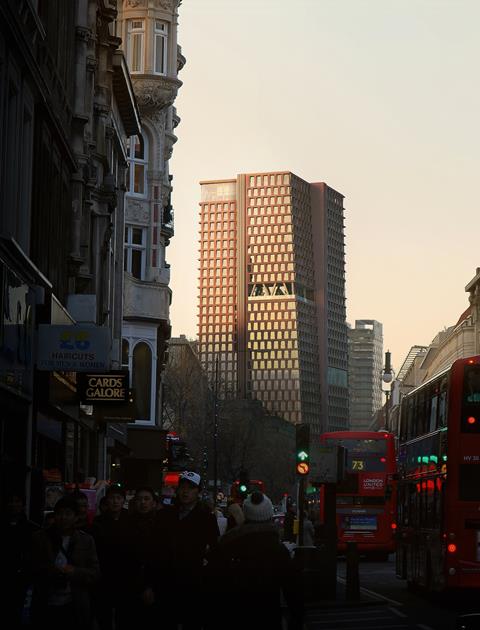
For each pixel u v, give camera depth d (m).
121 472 73.88
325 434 61.12
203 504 14.85
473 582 29.67
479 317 182.25
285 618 27.69
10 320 27.34
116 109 60.69
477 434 29.78
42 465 35.78
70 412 40.28
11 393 28.03
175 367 135.62
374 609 31.75
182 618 14.66
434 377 33.38
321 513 60.28
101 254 53.44
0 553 16.97
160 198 79.94
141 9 79.56
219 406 144.12
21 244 31.55
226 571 11.93
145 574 14.74
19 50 28.89
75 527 15.17
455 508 29.80
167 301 77.31
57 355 31.36
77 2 42.78
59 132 36.66
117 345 62.50
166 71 80.25
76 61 42.66
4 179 28.98
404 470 38.94
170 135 86.06
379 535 60.75
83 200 45.75
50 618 14.88
